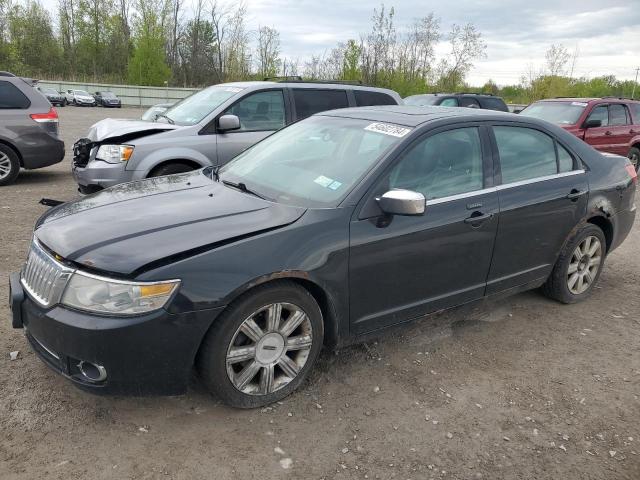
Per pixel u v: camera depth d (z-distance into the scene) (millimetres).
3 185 8945
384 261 3365
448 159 3758
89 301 2666
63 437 2805
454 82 38000
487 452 2887
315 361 3469
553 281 4668
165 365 2748
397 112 4090
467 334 4207
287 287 3025
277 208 3291
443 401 3311
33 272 2980
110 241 2854
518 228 4059
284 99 7574
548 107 12492
